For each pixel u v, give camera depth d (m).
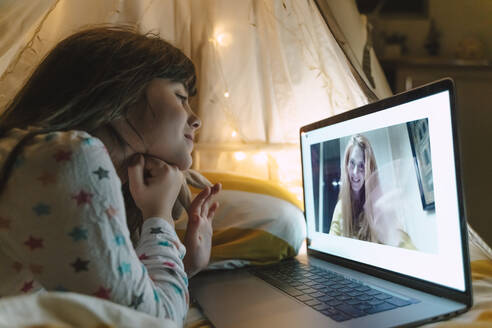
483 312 0.49
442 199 0.52
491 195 2.07
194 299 0.63
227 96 1.26
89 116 0.52
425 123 0.55
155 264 0.48
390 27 2.40
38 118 0.49
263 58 1.27
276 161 1.29
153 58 0.56
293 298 0.58
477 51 2.23
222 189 0.94
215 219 0.88
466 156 2.12
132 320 0.33
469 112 2.13
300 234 0.90
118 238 0.40
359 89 1.03
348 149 0.73
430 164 0.54
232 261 0.81
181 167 0.60
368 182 0.67
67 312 0.30
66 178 0.39
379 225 0.64
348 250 0.73
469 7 2.30
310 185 0.88
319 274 0.71
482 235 2.05
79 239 0.38
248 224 0.86
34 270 0.40
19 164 0.40
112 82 0.53
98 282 0.39
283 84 1.24
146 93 0.56
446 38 2.35
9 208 0.40
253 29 1.25
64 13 1.04
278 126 1.29
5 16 0.79
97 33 0.59
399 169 0.60
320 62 1.13
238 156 1.29
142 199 0.54
